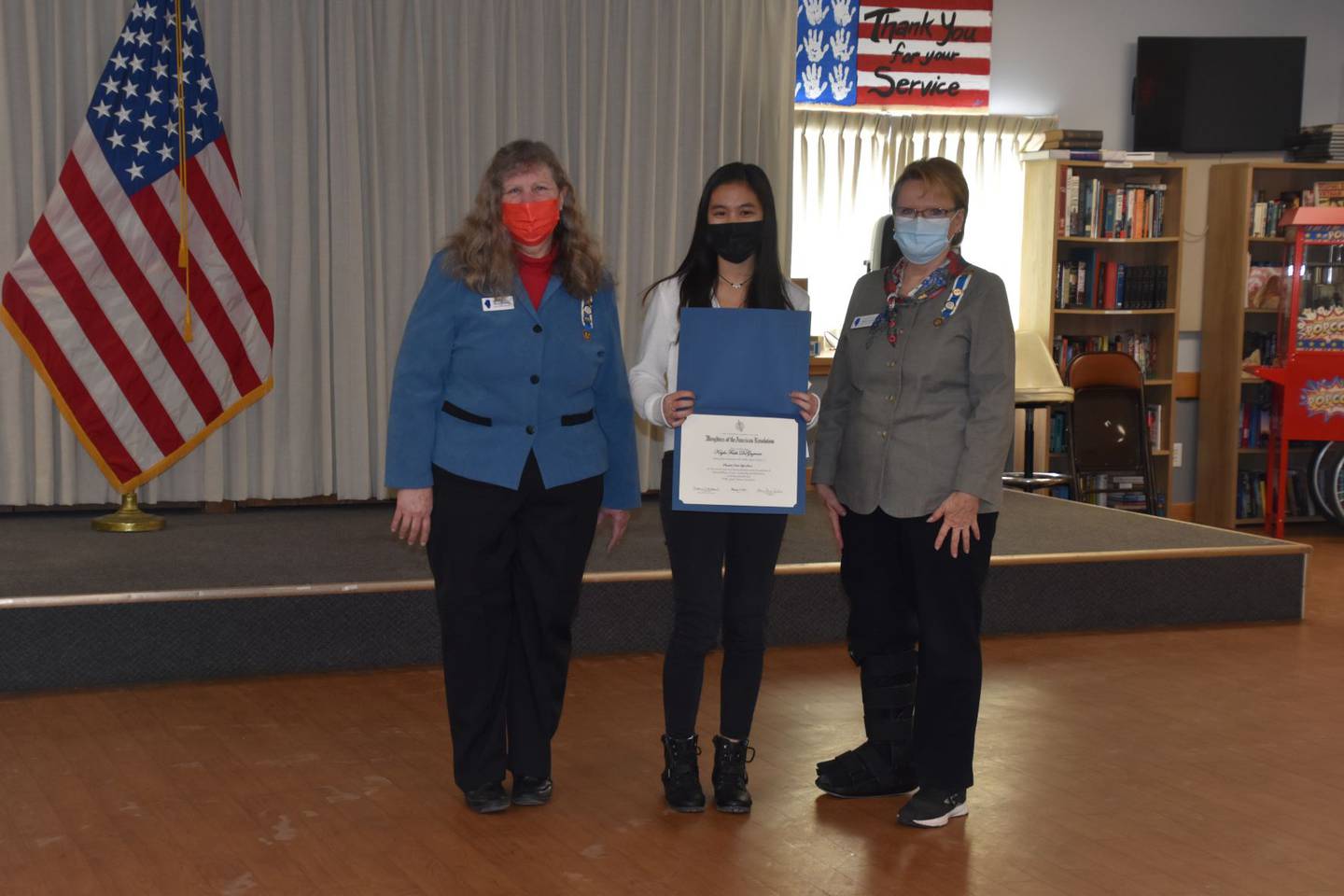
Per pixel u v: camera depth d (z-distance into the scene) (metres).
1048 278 7.25
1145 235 7.43
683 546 2.74
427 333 2.67
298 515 5.69
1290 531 7.53
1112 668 4.24
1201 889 2.54
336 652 4.02
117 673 3.82
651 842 2.71
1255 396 7.70
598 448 2.81
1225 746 3.46
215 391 5.36
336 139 5.78
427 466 2.69
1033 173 7.34
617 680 3.96
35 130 5.33
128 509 5.23
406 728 3.46
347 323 5.86
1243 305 7.46
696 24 6.40
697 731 3.48
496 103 6.05
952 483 2.69
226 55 5.60
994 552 4.78
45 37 5.37
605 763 3.21
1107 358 7.23
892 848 2.71
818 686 3.96
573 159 6.25
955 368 2.71
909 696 2.98
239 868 2.56
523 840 2.71
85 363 5.13
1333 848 2.76
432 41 5.91
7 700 3.66
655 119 6.34
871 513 2.80
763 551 2.76
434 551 2.75
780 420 2.68
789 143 6.68
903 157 7.17
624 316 6.41
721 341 2.67
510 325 2.66
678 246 6.50
